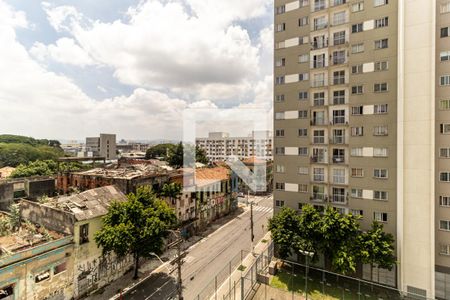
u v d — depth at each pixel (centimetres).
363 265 2334
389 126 2294
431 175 2002
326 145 2606
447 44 2108
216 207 4178
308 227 2220
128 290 2178
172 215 2498
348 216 2212
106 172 3481
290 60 2797
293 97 2783
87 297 2077
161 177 3238
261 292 2159
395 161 2266
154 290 2177
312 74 2689
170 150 6050
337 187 2553
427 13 2041
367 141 2392
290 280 2336
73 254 2030
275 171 2878
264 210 4788
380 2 2342
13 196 3444
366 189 2395
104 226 2164
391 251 2038
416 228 2048
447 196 2088
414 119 2077
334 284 2267
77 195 2423
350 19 2480
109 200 2498
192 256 2859
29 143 10444
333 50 2584
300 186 2736
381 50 2336
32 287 1770
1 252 1828
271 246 2816
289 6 2802
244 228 3794
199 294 2138
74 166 5994
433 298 1925
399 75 2189
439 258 2108
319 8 2652
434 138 2036
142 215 2267
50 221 2228
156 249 2255
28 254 1762
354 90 2464
